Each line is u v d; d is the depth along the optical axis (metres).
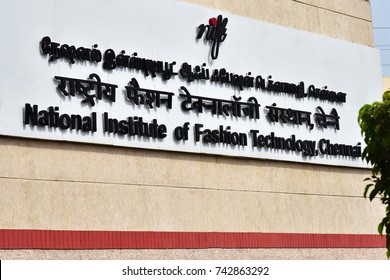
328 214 22.42
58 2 17.80
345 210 22.89
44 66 17.41
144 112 18.84
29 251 16.77
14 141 17.00
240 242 20.17
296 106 22.06
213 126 20.08
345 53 23.73
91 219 17.81
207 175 19.94
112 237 17.98
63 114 17.55
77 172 17.77
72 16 17.98
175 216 19.16
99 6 18.47
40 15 17.48
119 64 18.61
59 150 17.56
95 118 18.00
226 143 20.27
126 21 18.89
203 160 19.92
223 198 20.14
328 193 22.56
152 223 18.75
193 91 19.84
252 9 21.73
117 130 18.33
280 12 22.41
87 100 17.94
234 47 20.92
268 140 21.19
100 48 18.36
